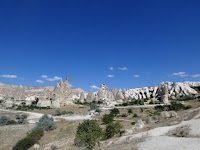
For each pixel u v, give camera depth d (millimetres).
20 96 151375
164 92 122000
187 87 129750
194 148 16234
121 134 30203
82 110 106188
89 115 83125
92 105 104188
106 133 34562
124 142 23844
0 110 104562
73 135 43281
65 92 140250
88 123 30344
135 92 168375
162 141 19766
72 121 64562
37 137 43688
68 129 51625
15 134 49562
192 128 22234
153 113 70812
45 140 43500
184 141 18609
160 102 105312
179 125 25062
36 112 98938
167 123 33531
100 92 167000
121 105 111125
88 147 27516
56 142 38938
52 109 111188
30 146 39375
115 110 74438
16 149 38219
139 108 87562
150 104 102438
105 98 153375
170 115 38656
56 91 133750
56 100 124500
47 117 60344
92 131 28781
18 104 135500
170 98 115312
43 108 113438
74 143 34594
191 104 78750
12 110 106188
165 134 23406
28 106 121188
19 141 40781
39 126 52656
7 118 67562
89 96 172750
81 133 28516
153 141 20297
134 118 64000
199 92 124062
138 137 24172
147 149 18125
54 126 54812
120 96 161375
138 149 18734
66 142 37094
